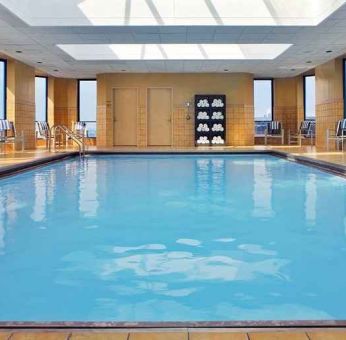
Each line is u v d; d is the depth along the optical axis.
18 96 12.95
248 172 8.38
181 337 1.58
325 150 12.09
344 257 3.00
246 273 2.67
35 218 4.38
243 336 1.58
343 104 12.74
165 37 9.70
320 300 2.24
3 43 10.34
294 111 16.95
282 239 3.51
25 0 8.23
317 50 11.34
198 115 15.27
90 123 17.00
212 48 12.51
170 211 4.71
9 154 10.91
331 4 7.77
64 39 9.88
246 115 15.45
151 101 15.58
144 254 3.10
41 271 2.74
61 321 1.85
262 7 8.62
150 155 12.55
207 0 8.58
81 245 3.37
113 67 14.05
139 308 2.15
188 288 2.42
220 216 4.43
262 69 14.66
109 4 8.57
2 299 2.28
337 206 4.93
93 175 8.02
